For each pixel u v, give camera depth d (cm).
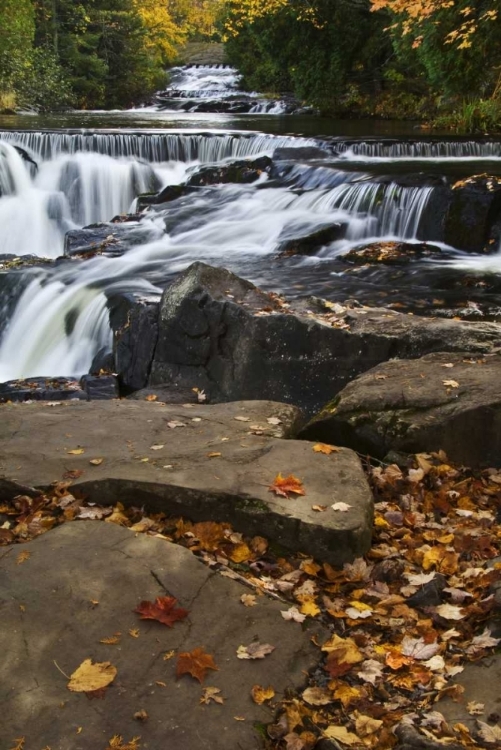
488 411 491
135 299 933
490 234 1209
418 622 347
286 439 487
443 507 461
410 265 1123
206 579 348
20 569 347
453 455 499
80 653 302
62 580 340
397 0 1920
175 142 1877
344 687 298
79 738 264
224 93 4244
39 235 1709
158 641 311
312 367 696
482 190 1214
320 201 1407
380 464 498
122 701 281
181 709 279
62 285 1079
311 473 421
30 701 278
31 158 1786
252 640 316
